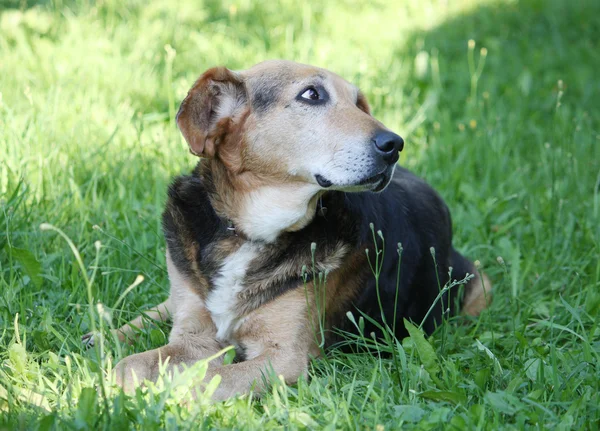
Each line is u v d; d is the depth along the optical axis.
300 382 1.95
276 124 2.06
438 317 2.22
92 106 2.69
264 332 2.06
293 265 2.06
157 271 2.25
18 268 2.20
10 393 1.89
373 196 2.15
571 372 1.99
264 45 3.53
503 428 1.87
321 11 4.33
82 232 2.28
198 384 1.92
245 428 1.85
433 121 2.93
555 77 3.44
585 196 2.57
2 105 2.52
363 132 2.04
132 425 1.86
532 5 4.61
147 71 2.97
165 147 2.59
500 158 2.71
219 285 2.07
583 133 2.83
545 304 2.23
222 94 2.07
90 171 2.46
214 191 2.09
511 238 2.48
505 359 2.03
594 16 4.40
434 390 1.94
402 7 4.65
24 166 2.38
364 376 2.02
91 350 2.01
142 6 3.88
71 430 1.82
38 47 3.03
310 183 2.06
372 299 2.13
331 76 2.10
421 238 2.20
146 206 2.39
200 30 3.69
